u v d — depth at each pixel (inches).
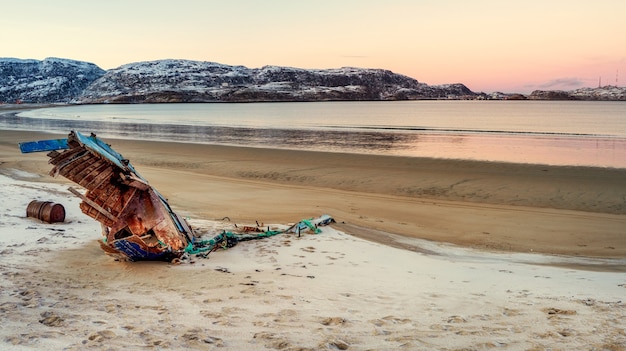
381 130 1856.5
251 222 513.7
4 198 555.8
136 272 325.4
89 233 434.3
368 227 497.7
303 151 1107.3
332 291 282.5
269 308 246.7
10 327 205.6
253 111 4375.0
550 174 785.6
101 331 204.4
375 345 195.9
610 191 660.7
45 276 303.0
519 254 415.5
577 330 214.4
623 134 1616.6
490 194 661.9
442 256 398.3
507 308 251.9
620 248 432.8
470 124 2287.2
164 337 199.8
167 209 400.8
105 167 376.2
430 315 239.5
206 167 916.6
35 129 1919.3
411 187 711.7
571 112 3956.7
